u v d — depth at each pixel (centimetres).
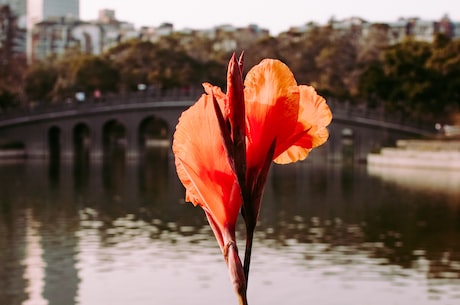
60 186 6819
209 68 14538
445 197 5656
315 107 357
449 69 9500
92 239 3844
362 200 5547
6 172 8488
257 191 341
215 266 3103
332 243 3678
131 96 11219
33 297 2617
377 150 9975
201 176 346
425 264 3133
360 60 14412
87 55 14900
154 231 4128
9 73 15662
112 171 8725
